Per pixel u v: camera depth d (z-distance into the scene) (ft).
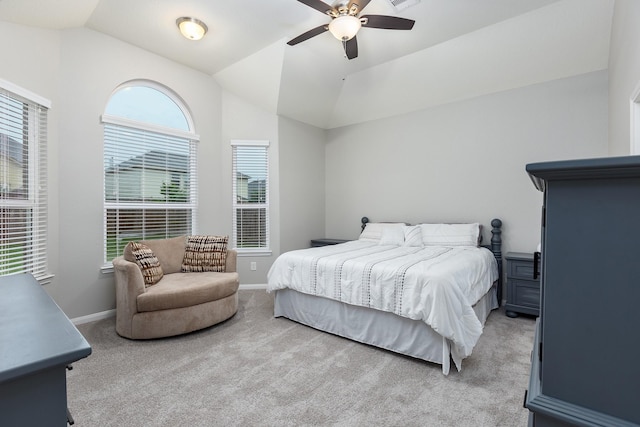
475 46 10.92
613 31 8.82
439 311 6.77
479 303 9.47
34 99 8.57
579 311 1.94
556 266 2.01
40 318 2.71
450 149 13.29
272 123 14.67
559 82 11.00
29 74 8.61
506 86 11.82
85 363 7.32
